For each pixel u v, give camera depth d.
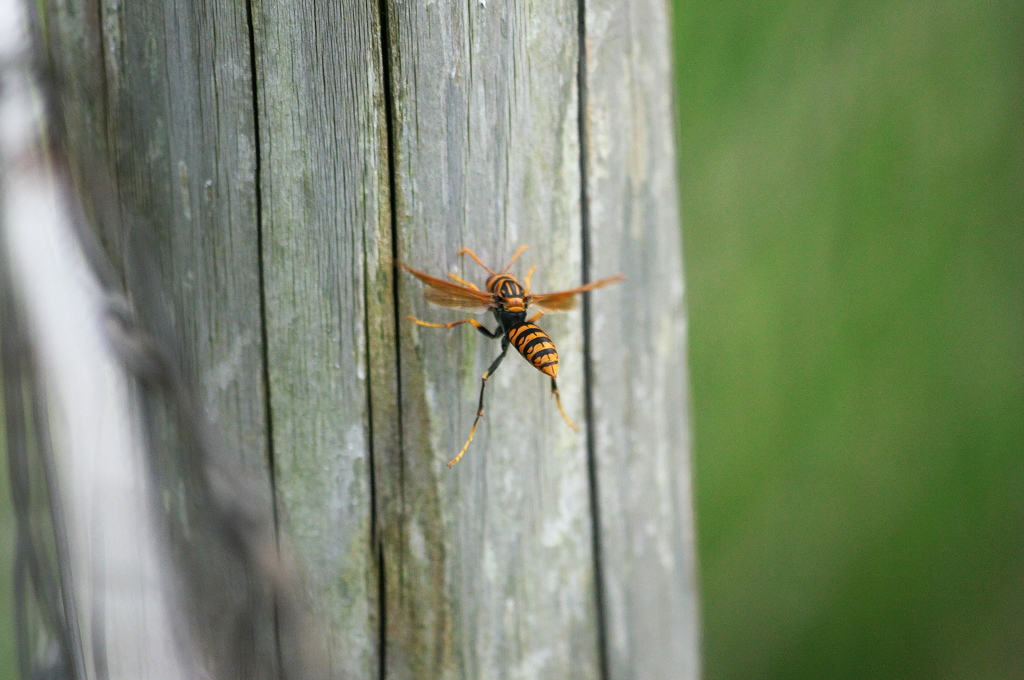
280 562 0.72
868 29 1.11
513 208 0.73
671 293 0.75
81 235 0.71
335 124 0.71
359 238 0.72
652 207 0.74
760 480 1.11
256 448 0.72
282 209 0.72
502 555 0.74
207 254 0.72
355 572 0.73
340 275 0.72
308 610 0.72
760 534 1.10
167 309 0.72
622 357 0.75
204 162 0.71
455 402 0.73
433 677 0.74
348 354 0.72
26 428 0.71
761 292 1.10
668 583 0.76
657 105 0.74
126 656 0.70
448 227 0.72
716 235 1.09
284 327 0.72
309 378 0.72
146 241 0.72
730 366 1.10
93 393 0.70
